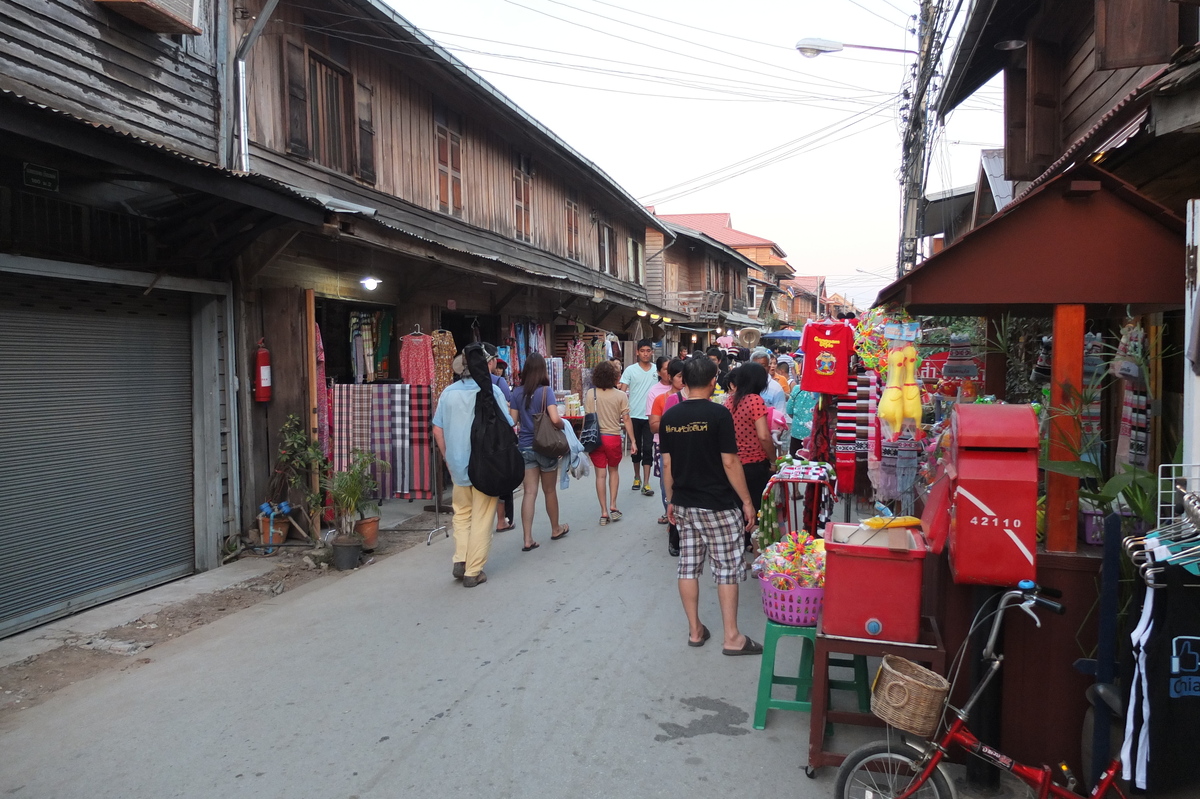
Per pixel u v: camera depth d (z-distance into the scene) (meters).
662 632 5.05
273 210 5.68
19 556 5.13
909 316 4.23
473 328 12.48
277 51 8.48
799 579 3.70
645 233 26.61
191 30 6.64
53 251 5.28
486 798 3.16
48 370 5.33
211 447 6.67
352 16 9.09
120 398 5.93
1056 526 3.19
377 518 7.27
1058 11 7.79
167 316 6.39
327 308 9.29
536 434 6.98
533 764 3.42
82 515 5.59
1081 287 3.19
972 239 3.24
